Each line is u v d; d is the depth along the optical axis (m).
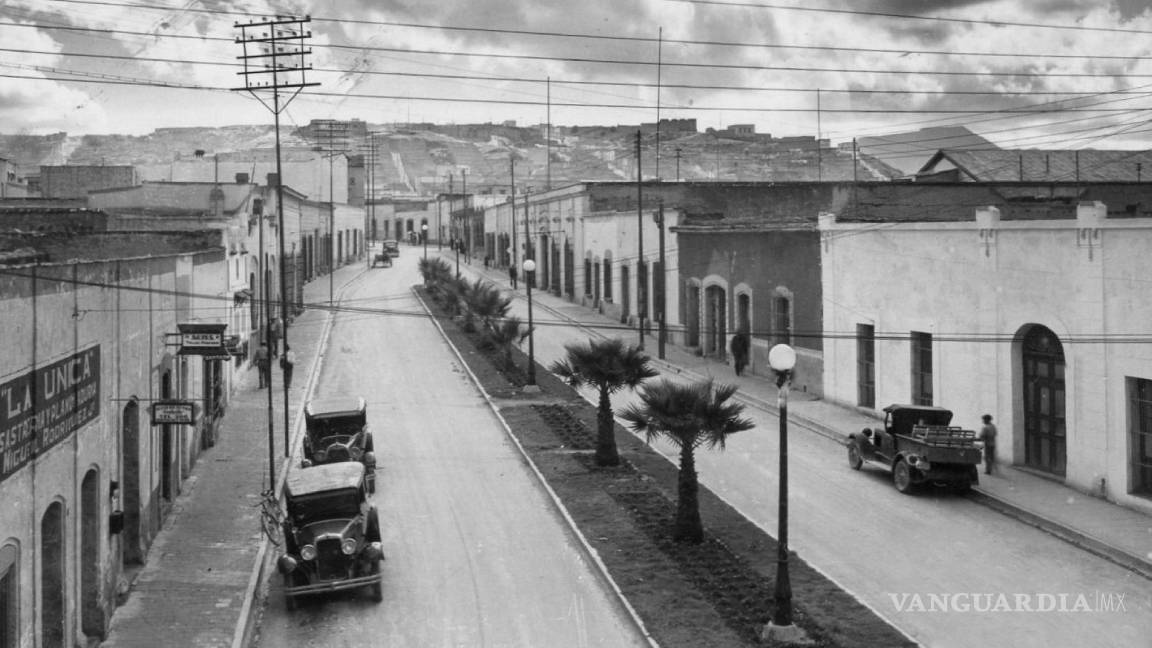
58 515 12.84
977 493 22.73
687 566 18.06
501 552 19.33
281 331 43.97
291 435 29.08
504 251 83.50
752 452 27.12
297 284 57.47
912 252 28.33
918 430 22.89
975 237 25.70
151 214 36.91
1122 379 21.50
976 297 25.77
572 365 26.45
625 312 51.69
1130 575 17.73
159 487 20.20
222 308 30.94
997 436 25.09
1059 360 23.88
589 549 19.03
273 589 17.50
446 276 62.22
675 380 37.41
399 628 15.81
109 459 15.56
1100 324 21.98
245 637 15.34
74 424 13.40
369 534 17.64
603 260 54.88
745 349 38.50
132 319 17.36
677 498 22.53
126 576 17.42
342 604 16.83
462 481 24.44
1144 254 20.86
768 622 15.35
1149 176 49.47
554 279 65.81
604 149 183.62
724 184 50.94
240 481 24.08
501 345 38.88
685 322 43.97
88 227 22.62
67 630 13.12
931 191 45.69
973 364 25.94
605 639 15.30
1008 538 19.86
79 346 13.66
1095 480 22.30
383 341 46.91
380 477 24.75
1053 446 24.16
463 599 16.97
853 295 31.52
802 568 17.98
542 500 22.83
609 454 25.44
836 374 32.72
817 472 25.05
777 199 51.41
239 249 35.66
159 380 20.08
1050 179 48.28
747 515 21.42
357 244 100.19
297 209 60.22
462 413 32.38
